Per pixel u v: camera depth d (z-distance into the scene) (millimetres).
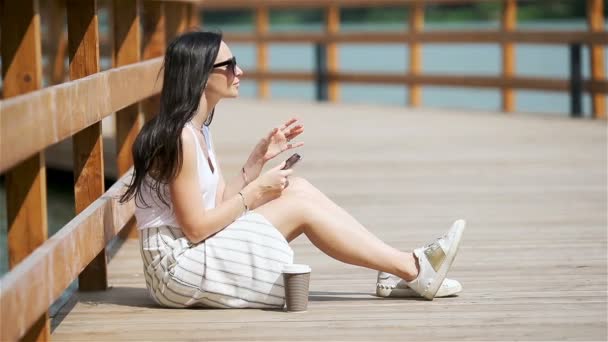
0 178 12211
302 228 4973
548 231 7047
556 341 4367
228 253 4859
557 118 15172
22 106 3568
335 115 16000
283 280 4871
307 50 49406
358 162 10680
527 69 35375
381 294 5199
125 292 5434
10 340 3414
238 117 15672
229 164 10375
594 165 10367
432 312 4875
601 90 15047
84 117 4559
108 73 5180
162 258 4883
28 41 3979
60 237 4199
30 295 3660
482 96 34125
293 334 4504
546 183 9266
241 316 4812
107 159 10938
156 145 4676
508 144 12109
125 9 6582
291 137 5254
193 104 4711
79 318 4859
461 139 12648
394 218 7621
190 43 4738
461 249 6457
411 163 10586
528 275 5680
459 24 48938
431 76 17203
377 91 36188
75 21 5176
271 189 4910
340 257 4992
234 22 49875
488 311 4887
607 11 36750
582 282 5496
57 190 12188
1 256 9023
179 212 4758
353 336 4469
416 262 5066
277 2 18938
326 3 18500
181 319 4785
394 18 48750
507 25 16031
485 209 7973
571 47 15172
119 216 5582
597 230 7066
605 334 4469
